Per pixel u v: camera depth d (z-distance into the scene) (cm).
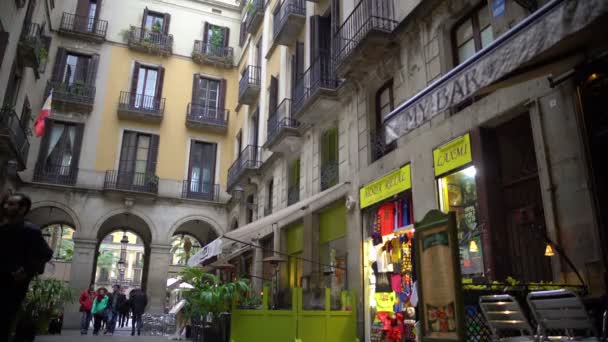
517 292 497
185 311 1244
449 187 816
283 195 1662
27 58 1650
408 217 936
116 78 2452
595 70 531
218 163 2548
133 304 1642
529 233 662
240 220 2164
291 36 1700
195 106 2566
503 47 461
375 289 997
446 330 440
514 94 683
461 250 769
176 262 4994
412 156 912
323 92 1248
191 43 2670
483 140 739
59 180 2219
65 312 2048
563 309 377
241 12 2797
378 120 1119
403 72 988
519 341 419
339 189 1198
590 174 555
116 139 2367
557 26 412
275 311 860
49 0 2081
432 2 895
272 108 1898
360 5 1131
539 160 628
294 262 1509
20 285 382
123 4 2575
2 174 1653
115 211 2272
